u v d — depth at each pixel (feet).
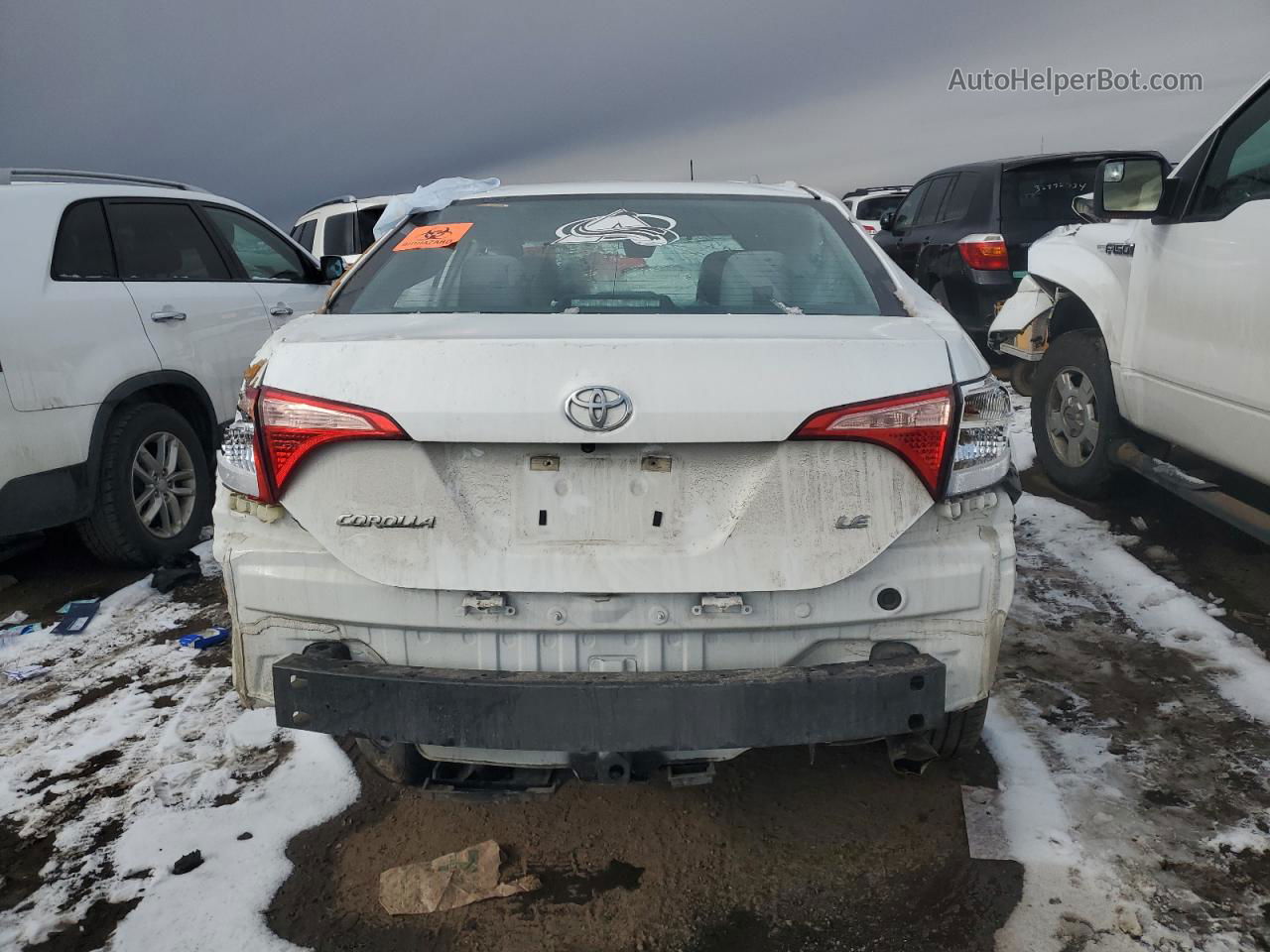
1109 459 16.05
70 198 15.51
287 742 10.49
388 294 9.20
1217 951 7.15
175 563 16.08
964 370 7.28
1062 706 10.55
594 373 6.82
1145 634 12.15
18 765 10.36
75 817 9.36
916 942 7.43
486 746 7.04
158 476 16.33
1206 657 11.44
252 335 18.71
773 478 6.99
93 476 14.87
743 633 7.21
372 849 8.77
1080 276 16.31
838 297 8.84
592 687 6.90
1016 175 28.14
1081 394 16.92
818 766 9.78
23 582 16.12
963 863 8.21
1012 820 8.66
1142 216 13.61
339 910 8.01
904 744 7.77
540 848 8.73
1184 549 14.73
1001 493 7.58
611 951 7.52
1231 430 12.16
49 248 14.76
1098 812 8.73
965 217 28.89
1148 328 14.15
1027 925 7.48
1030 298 18.53
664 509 7.07
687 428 6.79
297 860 8.64
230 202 19.79
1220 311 12.18
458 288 9.09
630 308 8.74
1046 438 17.89
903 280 9.28
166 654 13.05
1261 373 11.36
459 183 11.39
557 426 6.79
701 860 8.51
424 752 7.75
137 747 10.61
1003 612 7.47
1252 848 8.20
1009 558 7.46
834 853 8.50
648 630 7.16
